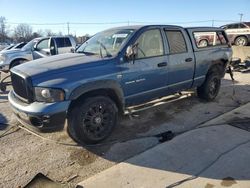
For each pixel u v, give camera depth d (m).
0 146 4.54
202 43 6.45
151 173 3.71
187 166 3.86
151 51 5.15
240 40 19.86
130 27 5.27
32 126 4.06
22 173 3.78
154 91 5.34
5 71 12.04
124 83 4.70
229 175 3.63
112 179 3.59
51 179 3.62
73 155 4.23
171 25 5.67
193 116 5.83
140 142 4.59
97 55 4.85
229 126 5.23
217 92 7.07
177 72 5.68
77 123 4.23
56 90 3.94
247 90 8.19
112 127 4.62
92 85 4.24
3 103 7.08
